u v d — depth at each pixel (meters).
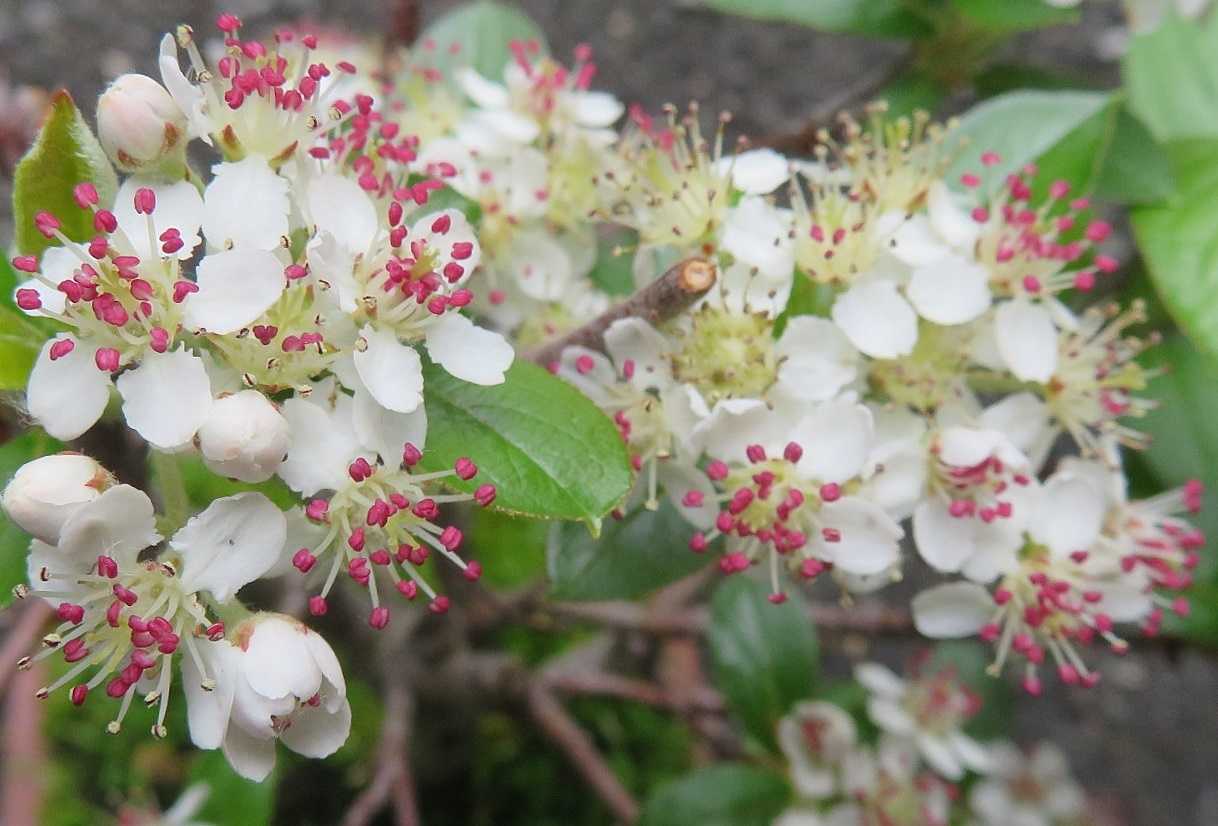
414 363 0.10
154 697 0.10
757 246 0.11
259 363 0.10
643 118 0.12
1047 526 0.12
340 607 0.14
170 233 0.10
